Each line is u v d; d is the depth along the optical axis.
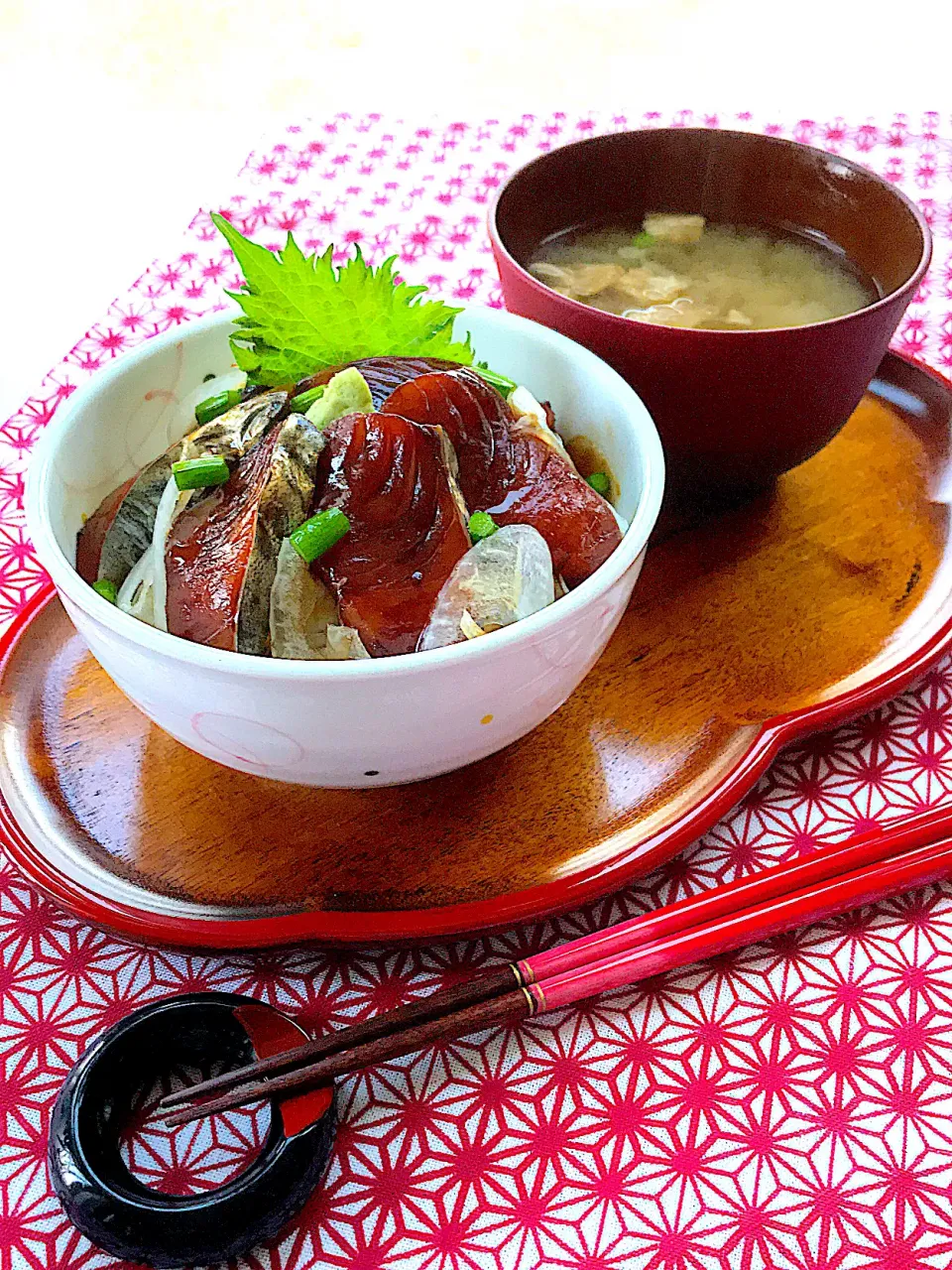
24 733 0.27
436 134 0.53
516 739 0.25
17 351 0.48
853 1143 0.21
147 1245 0.19
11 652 0.29
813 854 0.24
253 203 0.49
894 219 0.33
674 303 0.34
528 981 0.23
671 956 0.23
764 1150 0.21
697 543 0.32
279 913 0.24
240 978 0.24
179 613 0.23
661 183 0.36
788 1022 0.23
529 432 0.26
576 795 0.26
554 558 0.25
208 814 0.26
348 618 0.23
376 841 0.25
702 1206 0.21
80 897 0.24
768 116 0.53
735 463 0.32
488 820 0.26
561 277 0.35
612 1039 0.23
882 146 0.50
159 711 0.23
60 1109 0.21
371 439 0.23
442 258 0.45
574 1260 0.20
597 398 0.27
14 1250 0.20
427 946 0.24
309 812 0.26
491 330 0.29
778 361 0.29
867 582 0.31
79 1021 0.23
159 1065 0.22
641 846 0.25
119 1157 0.21
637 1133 0.22
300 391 0.26
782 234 0.36
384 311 0.28
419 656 0.21
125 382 0.27
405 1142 0.21
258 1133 0.22
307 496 0.23
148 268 0.45
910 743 0.28
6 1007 0.23
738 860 0.26
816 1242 0.20
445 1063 0.23
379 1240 0.20
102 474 0.27
